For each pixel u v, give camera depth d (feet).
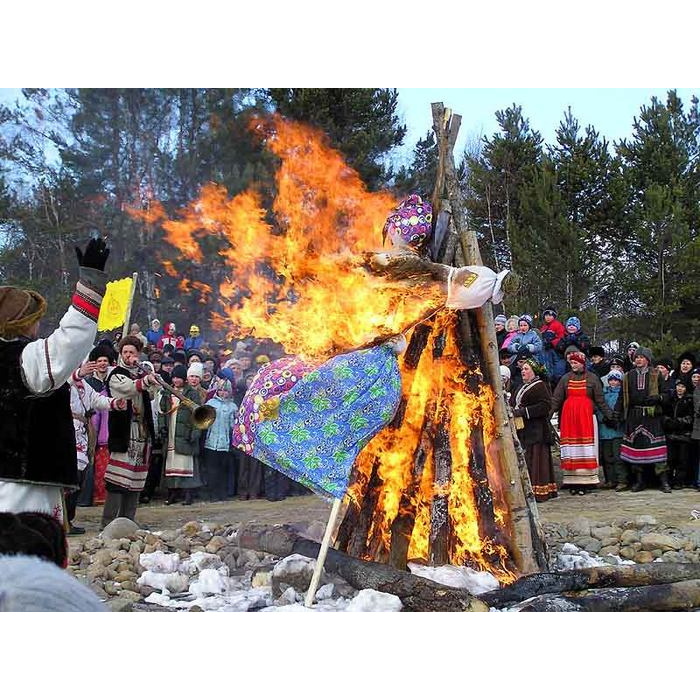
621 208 71.10
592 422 37.63
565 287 70.03
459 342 18.16
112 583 17.63
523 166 74.84
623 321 70.44
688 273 68.18
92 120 57.57
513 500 17.66
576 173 72.33
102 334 42.50
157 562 19.21
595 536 23.57
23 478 12.25
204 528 24.50
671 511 30.30
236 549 20.13
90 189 58.39
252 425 15.92
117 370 26.21
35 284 58.59
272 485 35.96
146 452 26.96
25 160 59.77
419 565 17.17
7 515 8.66
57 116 59.41
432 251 18.26
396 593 15.35
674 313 69.31
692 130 73.87
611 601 14.88
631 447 37.32
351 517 17.83
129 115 57.41
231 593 17.31
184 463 34.81
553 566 19.99
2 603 7.41
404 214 17.35
